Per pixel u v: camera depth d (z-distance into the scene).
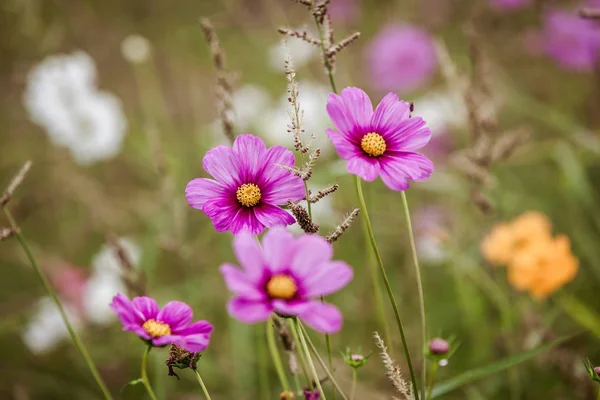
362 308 1.45
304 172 0.97
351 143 0.98
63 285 1.54
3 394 1.43
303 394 1.05
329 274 0.92
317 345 1.41
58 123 1.79
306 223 0.97
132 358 1.48
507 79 2.02
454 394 1.31
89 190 1.85
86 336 1.52
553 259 1.24
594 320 1.29
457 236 1.54
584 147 1.63
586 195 1.54
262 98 1.90
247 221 0.98
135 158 2.03
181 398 1.37
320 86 1.79
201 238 1.62
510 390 1.30
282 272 0.93
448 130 1.76
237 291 0.90
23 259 1.60
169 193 1.44
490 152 1.28
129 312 0.96
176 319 0.98
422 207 1.75
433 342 1.04
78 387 1.45
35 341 1.48
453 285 1.58
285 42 0.98
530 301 1.33
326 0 1.03
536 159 1.79
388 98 0.98
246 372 1.35
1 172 2.01
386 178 0.96
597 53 2.02
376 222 1.67
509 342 1.27
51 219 1.94
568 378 1.24
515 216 1.68
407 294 1.55
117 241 1.22
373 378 1.33
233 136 1.17
